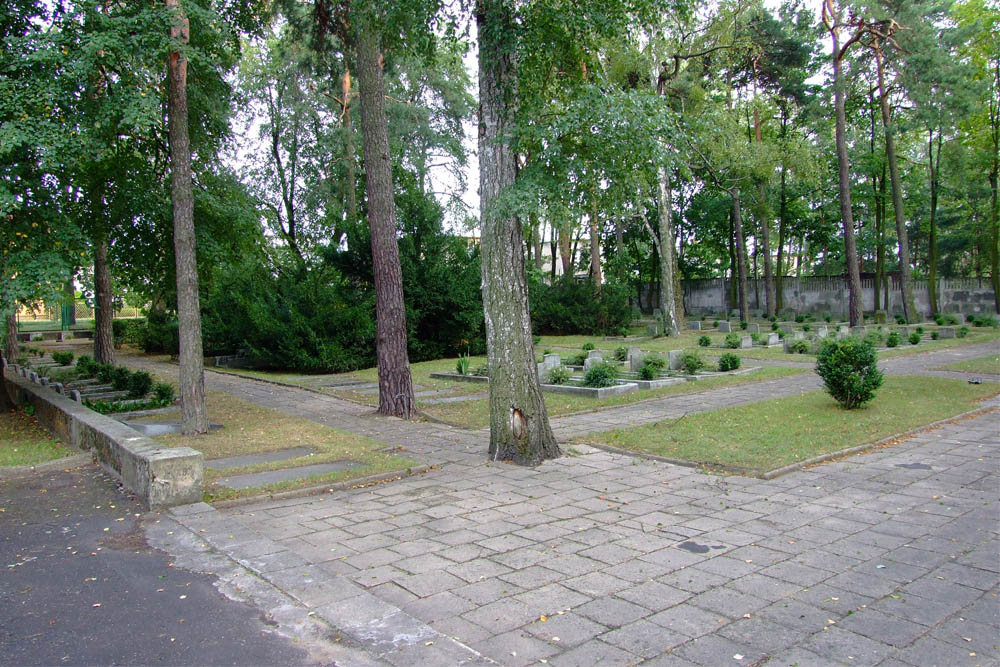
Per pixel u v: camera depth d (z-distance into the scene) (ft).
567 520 19.99
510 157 27.91
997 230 111.45
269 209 74.13
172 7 32.12
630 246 152.35
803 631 12.67
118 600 14.23
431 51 31.14
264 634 12.61
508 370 28.04
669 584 15.02
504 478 25.41
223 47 43.83
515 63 27.86
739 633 12.61
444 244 84.38
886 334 83.15
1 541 18.11
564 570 15.94
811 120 101.50
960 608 13.58
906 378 50.21
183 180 35.35
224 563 16.30
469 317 80.33
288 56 83.82
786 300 145.59
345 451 30.25
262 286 77.82
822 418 34.94
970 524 18.90
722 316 145.28
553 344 97.55
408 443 33.14
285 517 20.59
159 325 98.02
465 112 96.12
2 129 27.91
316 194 92.32
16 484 24.18
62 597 14.39
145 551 17.24
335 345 70.18
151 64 32.65
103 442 26.17
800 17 106.52
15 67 29.35
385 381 41.63
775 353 75.66
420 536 18.65
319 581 15.12
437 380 59.93
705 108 86.58
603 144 25.67
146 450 22.72
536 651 11.96
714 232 153.07
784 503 21.39
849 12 94.17
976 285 122.11
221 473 25.95
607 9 26.68
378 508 21.54
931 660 11.53
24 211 31.53
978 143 111.24
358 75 42.57
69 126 30.48
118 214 41.47
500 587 14.94
